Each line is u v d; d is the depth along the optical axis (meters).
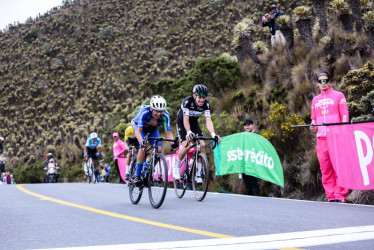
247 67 15.16
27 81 88.00
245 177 8.99
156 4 106.88
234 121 11.73
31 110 74.81
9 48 108.88
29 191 10.33
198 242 3.29
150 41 86.25
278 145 9.77
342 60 11.02
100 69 82.94
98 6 117.31
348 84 9.41
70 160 37.09
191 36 80.31
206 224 4.29
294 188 9.11
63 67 89.50
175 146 6.29
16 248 3.28
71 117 64.38
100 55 87.94
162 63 72.06
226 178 10.59
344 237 3.39
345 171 6.39
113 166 19.83
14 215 5.35
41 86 84.69
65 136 49.72
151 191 6.07
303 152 9.32
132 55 83.38
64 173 33.06
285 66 12.95
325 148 6.88
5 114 78.25
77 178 31.70
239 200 6.82
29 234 3.94
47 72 90.25
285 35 13.48
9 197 8.41
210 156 11.34
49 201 7.25
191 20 88.38
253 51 14.45
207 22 85.31
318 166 8.55
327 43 11.63
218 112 13.58
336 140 6.55
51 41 104.06
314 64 11.75
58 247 3.27
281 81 12.45
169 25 92.06
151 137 6.24
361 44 11.23
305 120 9.91
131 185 6.82
